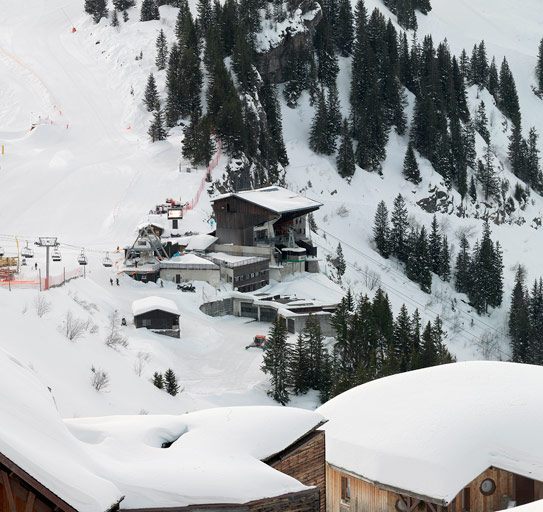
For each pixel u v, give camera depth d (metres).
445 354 86.94
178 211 128.75
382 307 96.00
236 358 90.00
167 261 112.56
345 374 81.25
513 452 32.91
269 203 122.81
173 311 92.50
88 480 15.68
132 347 83.69
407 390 37.28
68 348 68.88
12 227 135.50
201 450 19.75
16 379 17.81
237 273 113.69
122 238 131.00
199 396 76.50
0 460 14.87
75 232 134.62
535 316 157.50
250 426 21.25
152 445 20.06
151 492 17.12
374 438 34.44
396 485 32.69
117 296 102.81
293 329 102.06
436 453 32.84
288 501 17.88
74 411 56.53
